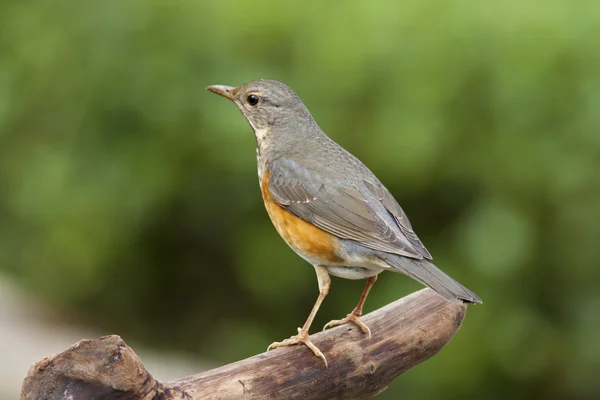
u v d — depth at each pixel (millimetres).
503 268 13555
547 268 13859
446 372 13922
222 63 14391
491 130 13602
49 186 15484
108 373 6512
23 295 17688
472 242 13633
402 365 8164
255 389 7320
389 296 14203
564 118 13375
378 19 13742
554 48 13281
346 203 8766
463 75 13523
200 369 15672
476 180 13859
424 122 13562
